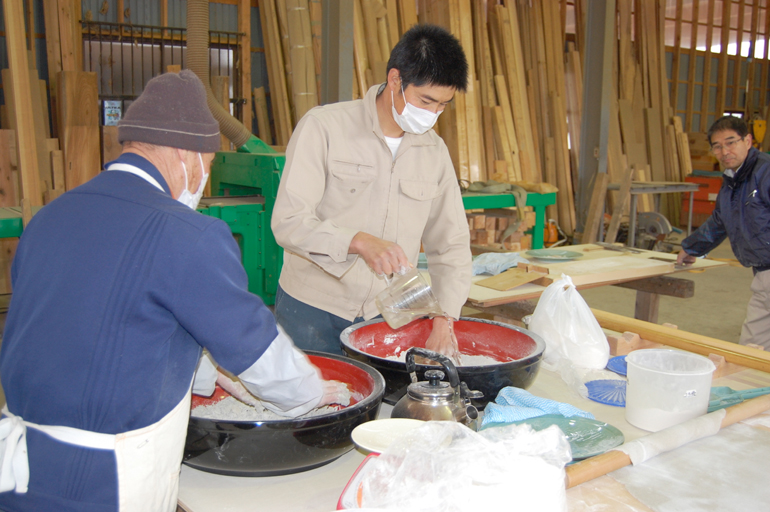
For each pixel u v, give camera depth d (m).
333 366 1.24
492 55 7.05
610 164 7.95
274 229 1.44
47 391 0.80
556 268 2.47
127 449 0.81
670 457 1.01
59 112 4.88
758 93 11.72
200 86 0.93
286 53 5.98
